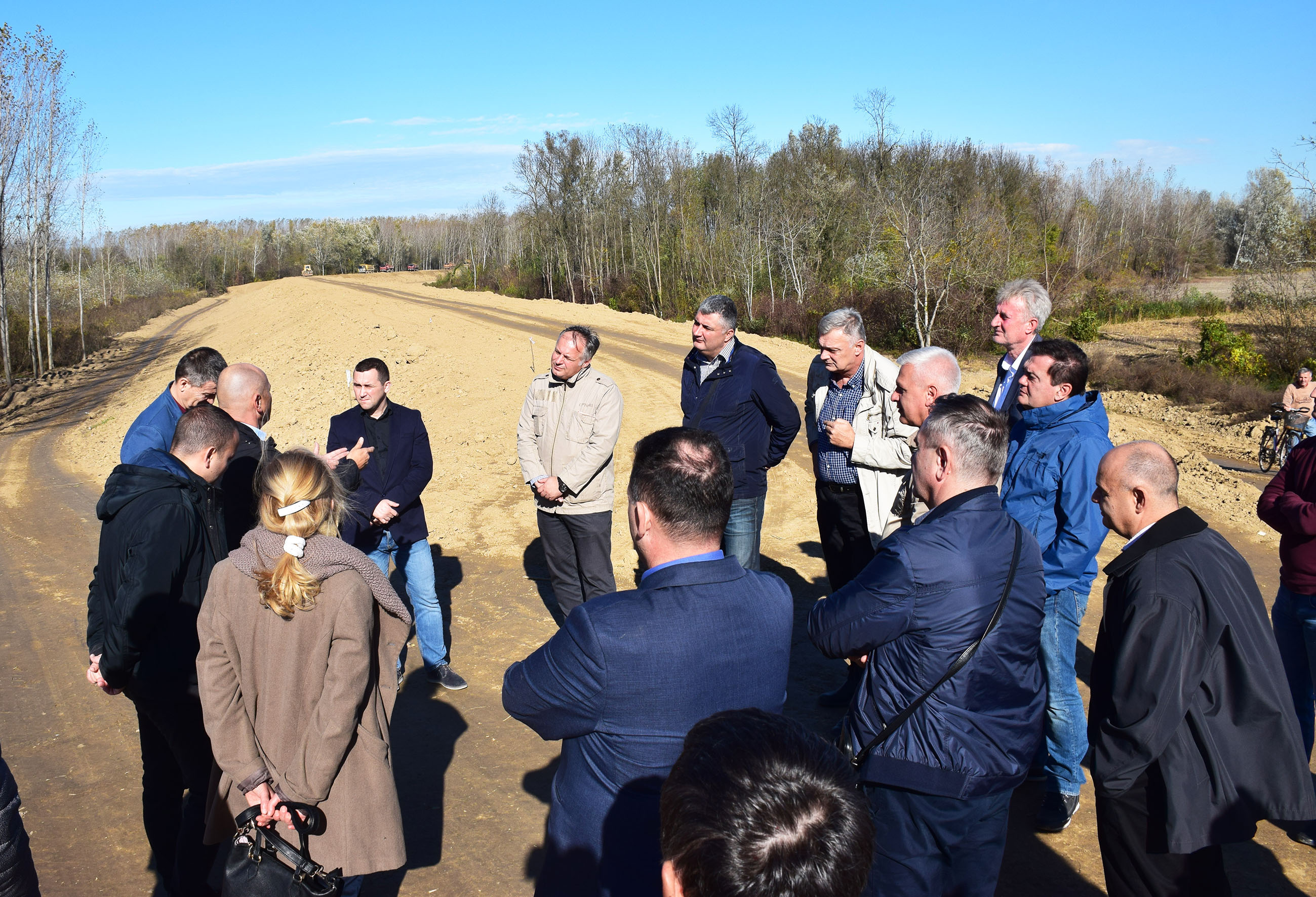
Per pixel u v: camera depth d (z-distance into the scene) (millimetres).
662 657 1892
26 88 33438
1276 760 2463
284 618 2418
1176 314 41062
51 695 5363
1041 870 3387
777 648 2066
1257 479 11680
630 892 1921
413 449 4918
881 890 2418
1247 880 3312
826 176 44875
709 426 4746
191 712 2973
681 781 1145
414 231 138250
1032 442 3521
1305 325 22672
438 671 5168
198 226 131125
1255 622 2523
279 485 2447
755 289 43750
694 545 2078
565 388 4977
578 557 5059
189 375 3986
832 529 4555
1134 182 73250
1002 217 33781
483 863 3498
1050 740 3627
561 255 66125
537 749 4453
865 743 2469
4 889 1968
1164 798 2490
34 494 12430
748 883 1027
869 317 32000
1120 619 2570
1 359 35750
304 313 34344
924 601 2299
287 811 2430
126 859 3617
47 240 36219
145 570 2748
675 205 55500
